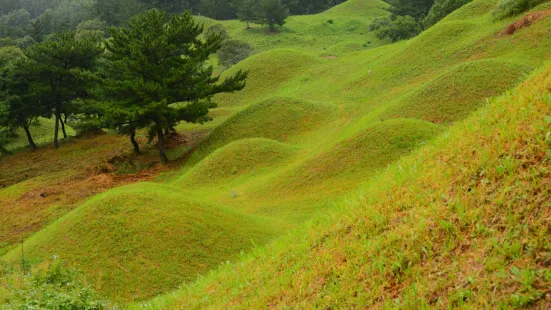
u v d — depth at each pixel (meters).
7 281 9.73
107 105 33.47
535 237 3.97
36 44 45.97
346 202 7.19
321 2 129.75
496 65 27.33
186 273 13.25
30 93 45.34
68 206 29.20
